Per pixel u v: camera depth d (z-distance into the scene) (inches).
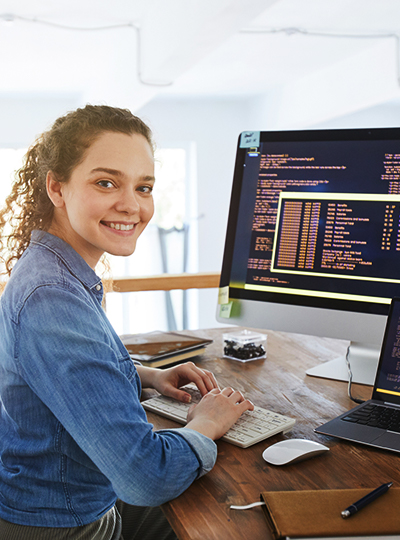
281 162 49.7
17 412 28.5
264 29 140.3
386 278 44.8
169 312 188.1
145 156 31.6
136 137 31.4
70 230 33.0
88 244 33.5
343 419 35.2
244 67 178.7
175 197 241.6
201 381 39.7
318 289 47.8
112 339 31.6
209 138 239.6
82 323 27.2
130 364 34.0
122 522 37.8
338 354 52.5
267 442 33.0
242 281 51.5
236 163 51.8
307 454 29.9
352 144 46.5
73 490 28.6
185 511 25.4
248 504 25.9
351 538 21.9
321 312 47.5
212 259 243.8
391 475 28.4
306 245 48.4
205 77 190.9
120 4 123.3
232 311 52.1
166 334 57.1
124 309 128.6
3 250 37.1
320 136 47.9
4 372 28.9
